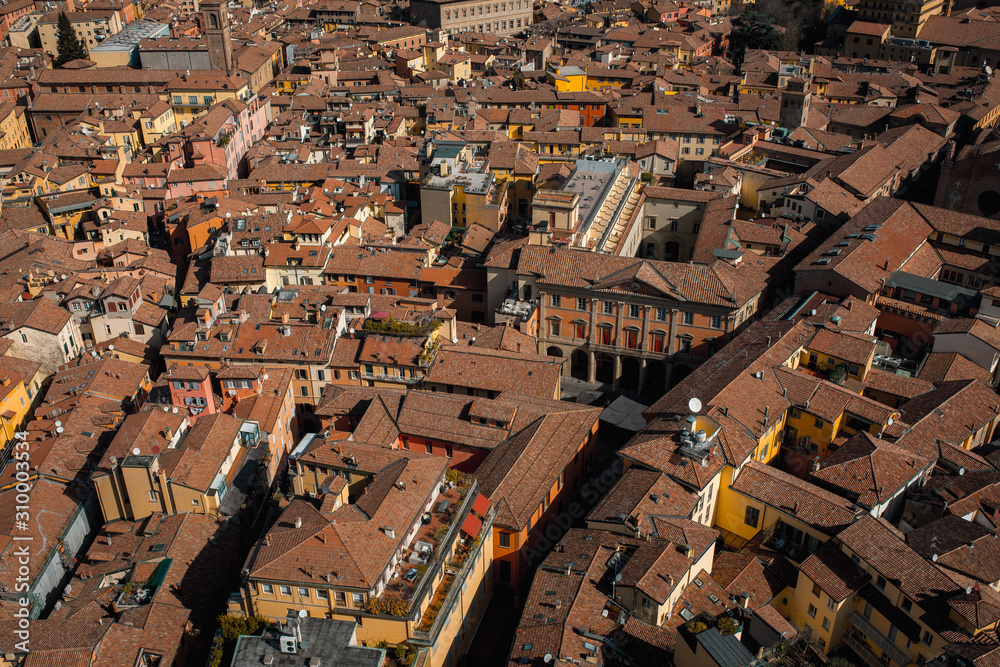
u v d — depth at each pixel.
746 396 120.81
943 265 162.75
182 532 111.56
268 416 135.88
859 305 144.12
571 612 95.25
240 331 152.25
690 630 89.06
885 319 150.25
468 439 126.94
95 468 122.38
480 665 104.81
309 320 158.62
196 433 123.31
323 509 98.25
